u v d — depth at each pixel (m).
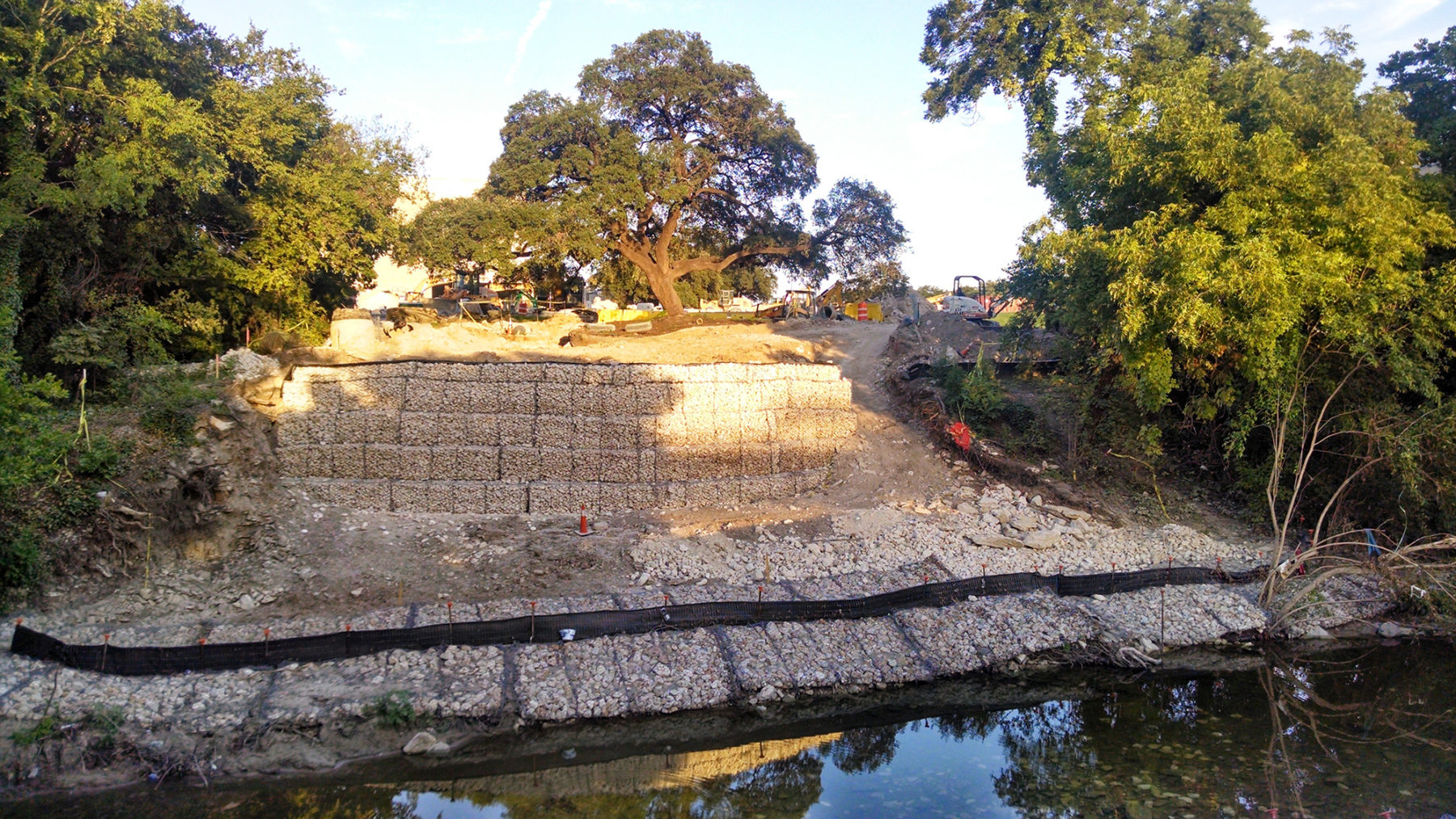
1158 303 16.48
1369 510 18.20
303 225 23.70
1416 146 17.66
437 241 30.67
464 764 10.77
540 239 32.34
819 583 15.07
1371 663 14.36
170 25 19.62
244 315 23.80
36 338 18.75
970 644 13.78
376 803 10.02
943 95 28.02
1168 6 24.81
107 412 15.43
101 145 18.38
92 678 11.05
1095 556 16.83
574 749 11.23
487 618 13.16
